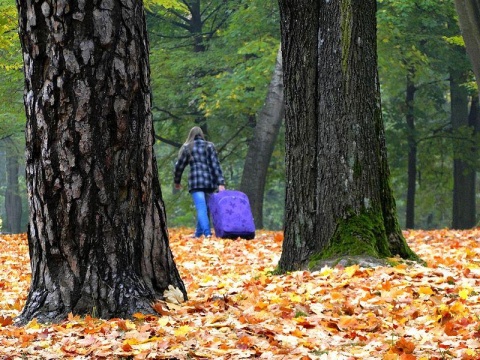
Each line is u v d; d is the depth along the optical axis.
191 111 37.03
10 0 25.50
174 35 38.84
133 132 8.59
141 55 8.63
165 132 38.25
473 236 18.36
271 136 30.58
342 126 11.83
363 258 11.41
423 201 44.06
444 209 44.84
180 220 39.91
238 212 19.75
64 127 8.30
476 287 9.88
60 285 8.48
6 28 24.73
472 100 40.84
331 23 11.89
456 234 19.47
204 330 7.91
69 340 7.57
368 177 11.87
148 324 8.07
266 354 6.90
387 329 8.04
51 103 8.27
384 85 37.78
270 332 7.70
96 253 8.48
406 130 38.59
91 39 8.27
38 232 8.54
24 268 15.51
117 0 8.38
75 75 8.25
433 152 39.25
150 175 8.83
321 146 11.97
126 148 8.55
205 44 36.41
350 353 7.01
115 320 8.25
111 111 8.40
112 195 8.49
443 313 8.20
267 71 31.19
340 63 11.84
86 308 8.42
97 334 7.72
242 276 12.95
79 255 8.45
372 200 11.89
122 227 8.59
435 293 9.57
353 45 11.84
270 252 16.62
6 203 63.25
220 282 12.23
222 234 19.77
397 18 30.39
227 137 38.72
